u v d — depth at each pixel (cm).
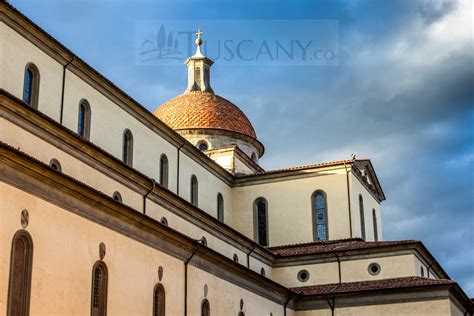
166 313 3359
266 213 5647
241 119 6341
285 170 5675
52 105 3503
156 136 4559
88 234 2870
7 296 2405
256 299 4378
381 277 5078
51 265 2633
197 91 6594
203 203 5131
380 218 6219
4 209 2433
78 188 2803
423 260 5322
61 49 3578
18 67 3269
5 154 2444
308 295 4962
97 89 3922
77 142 3409
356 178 5675
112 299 2972
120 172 3747
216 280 3891
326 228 5503
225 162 5800
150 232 3312
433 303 4712
